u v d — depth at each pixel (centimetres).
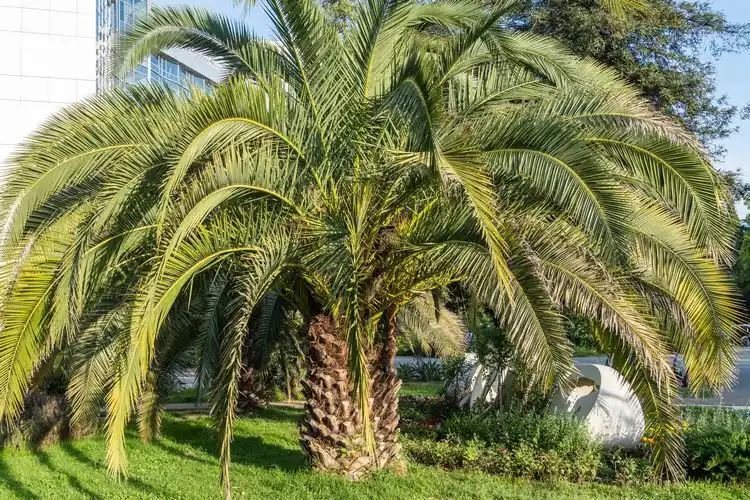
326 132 735
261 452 1016
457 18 837
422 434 1116
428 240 679
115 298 857
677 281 695
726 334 686
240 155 704
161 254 621
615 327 652
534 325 606
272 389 1445
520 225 668
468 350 1382
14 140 2434
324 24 739
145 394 1072
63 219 693
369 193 721
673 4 1912
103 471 899
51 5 2489
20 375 652
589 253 676
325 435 836
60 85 2483
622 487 834
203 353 1041
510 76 776
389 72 739
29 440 1016
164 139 659
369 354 831
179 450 1034
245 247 685
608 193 575
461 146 573
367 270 754
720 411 1027
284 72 806
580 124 671
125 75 880
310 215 715
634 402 1017
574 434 928
